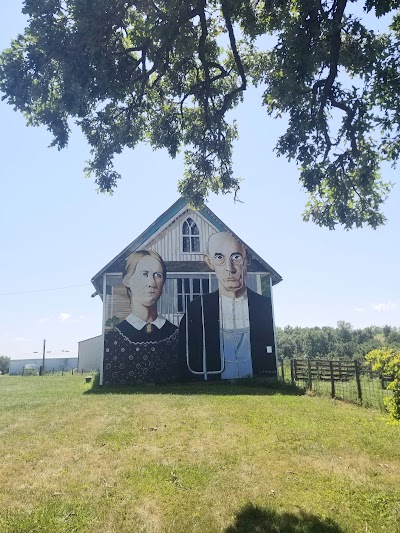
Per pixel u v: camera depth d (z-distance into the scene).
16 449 8.02
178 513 5.17
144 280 22.16
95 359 46.03
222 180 12.96
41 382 26.98
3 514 5.14
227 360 21.83
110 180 10.47
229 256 23.14
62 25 7.40
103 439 8.69
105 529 4.76
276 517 5.05
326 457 7.49
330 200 10.62
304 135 8.58
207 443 8.30
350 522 4.95
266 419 10.64
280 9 8.24
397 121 7.92
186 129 12.39
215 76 10.98
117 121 10.49
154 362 21.38
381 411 12.05
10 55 7.72
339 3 7.24
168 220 23.14
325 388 17.89
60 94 8.38
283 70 7.90
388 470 6.89
